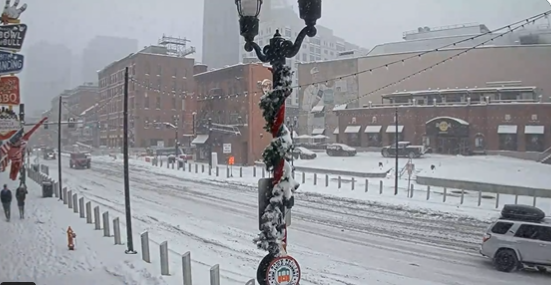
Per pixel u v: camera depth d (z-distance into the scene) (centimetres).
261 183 659
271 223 638
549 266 1245
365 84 5794
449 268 1316
